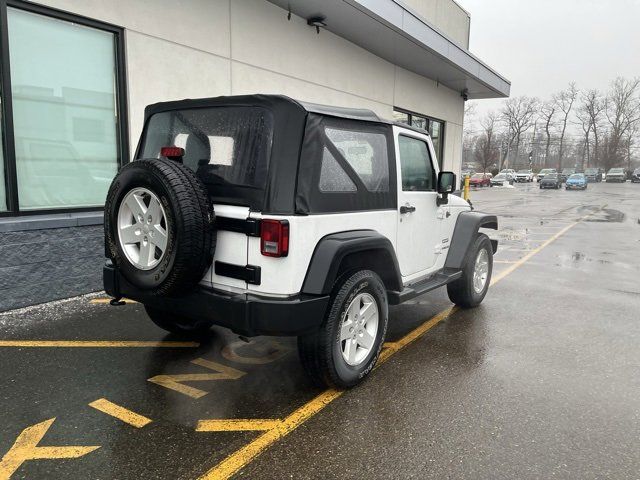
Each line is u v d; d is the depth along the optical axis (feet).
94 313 17.04
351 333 11.73
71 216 18.66
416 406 11.07
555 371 13.10
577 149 294.25
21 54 17.47
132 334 15.28
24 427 9.87
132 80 20.83
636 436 9.96
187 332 15.17
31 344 14.25
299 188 10.30
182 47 22.84
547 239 39.24
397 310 18.78
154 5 21.38
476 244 18.28
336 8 28.37
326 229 10.94
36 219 17.51
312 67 31.55
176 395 11.39
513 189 149.38
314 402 11.19
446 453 9.27
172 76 22.53
